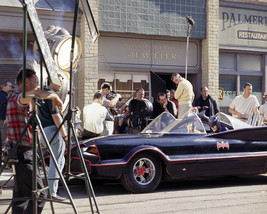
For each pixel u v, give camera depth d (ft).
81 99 40.98
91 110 28.76
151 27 45.83
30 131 13.16
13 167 12.98
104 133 29.89
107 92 32.17
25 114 13.07
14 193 13.44
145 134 24.36
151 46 46.80
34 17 10.68
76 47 25.05
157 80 33.32
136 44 46.03
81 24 42.63
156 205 19.20
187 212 17.76
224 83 51.13
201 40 49.19
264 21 52.21
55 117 18.71
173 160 22.56
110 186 24.86
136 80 46.11
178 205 19.13
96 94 29.32
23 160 13.11
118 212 17.89
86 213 17.89
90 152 22.21
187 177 23.11
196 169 23.16
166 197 21.01
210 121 24.90
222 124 25.85
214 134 24.09
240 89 51.83
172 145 22.81
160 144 22.58
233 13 50.37
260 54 52.60
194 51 48.98
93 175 21.62
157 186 24.29
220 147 23.82
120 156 21.89
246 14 51.11
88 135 28.84
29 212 13.02
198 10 48.21
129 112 29.43
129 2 44.78
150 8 45.78
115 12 44.14
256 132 24.85
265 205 19.08
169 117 25.13
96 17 43.27
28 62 24.06
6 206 19.07
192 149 23.17
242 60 51.78
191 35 47.88
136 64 46.01
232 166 23.99
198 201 19.98
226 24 50.03
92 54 42.73
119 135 23.99
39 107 18.97
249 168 24.44
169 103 33.22
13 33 39.58
